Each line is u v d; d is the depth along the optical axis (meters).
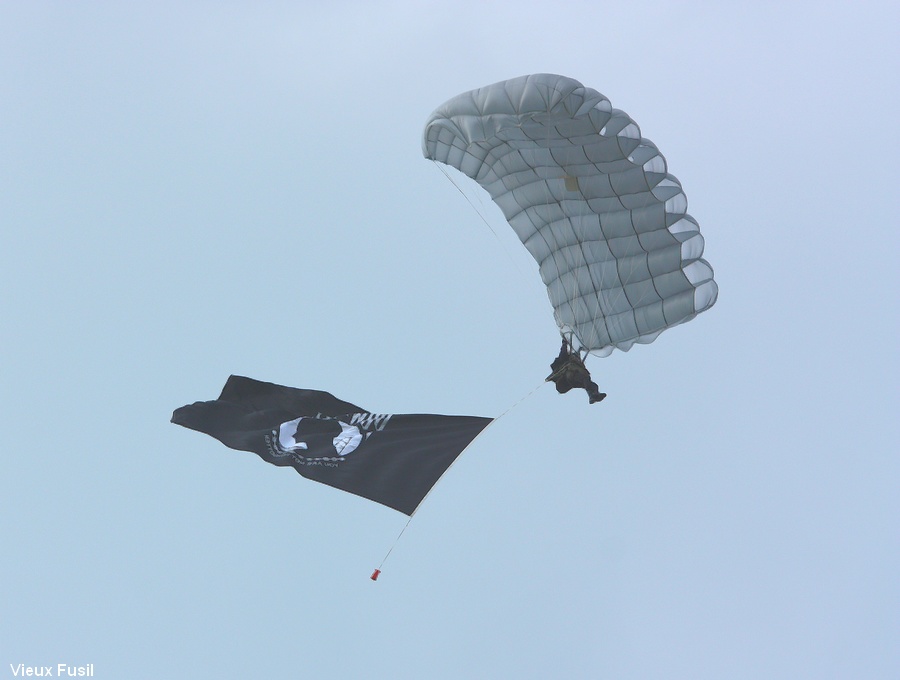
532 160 70.06
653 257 71.75
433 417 77.88
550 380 75.56
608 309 75.62
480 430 75.50
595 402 73.25
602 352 77.88
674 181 67.94
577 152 66.44
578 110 59.91
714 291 72.25
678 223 69.69
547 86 59.69
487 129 65.06
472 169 75.69
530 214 76.94
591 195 70.38
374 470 75.19
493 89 62.19
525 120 62.72
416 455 75.25
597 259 74.31
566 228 74.75
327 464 76.38
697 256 70.69
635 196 68.31
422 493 72.56
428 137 73.06
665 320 73.69
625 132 62.62
